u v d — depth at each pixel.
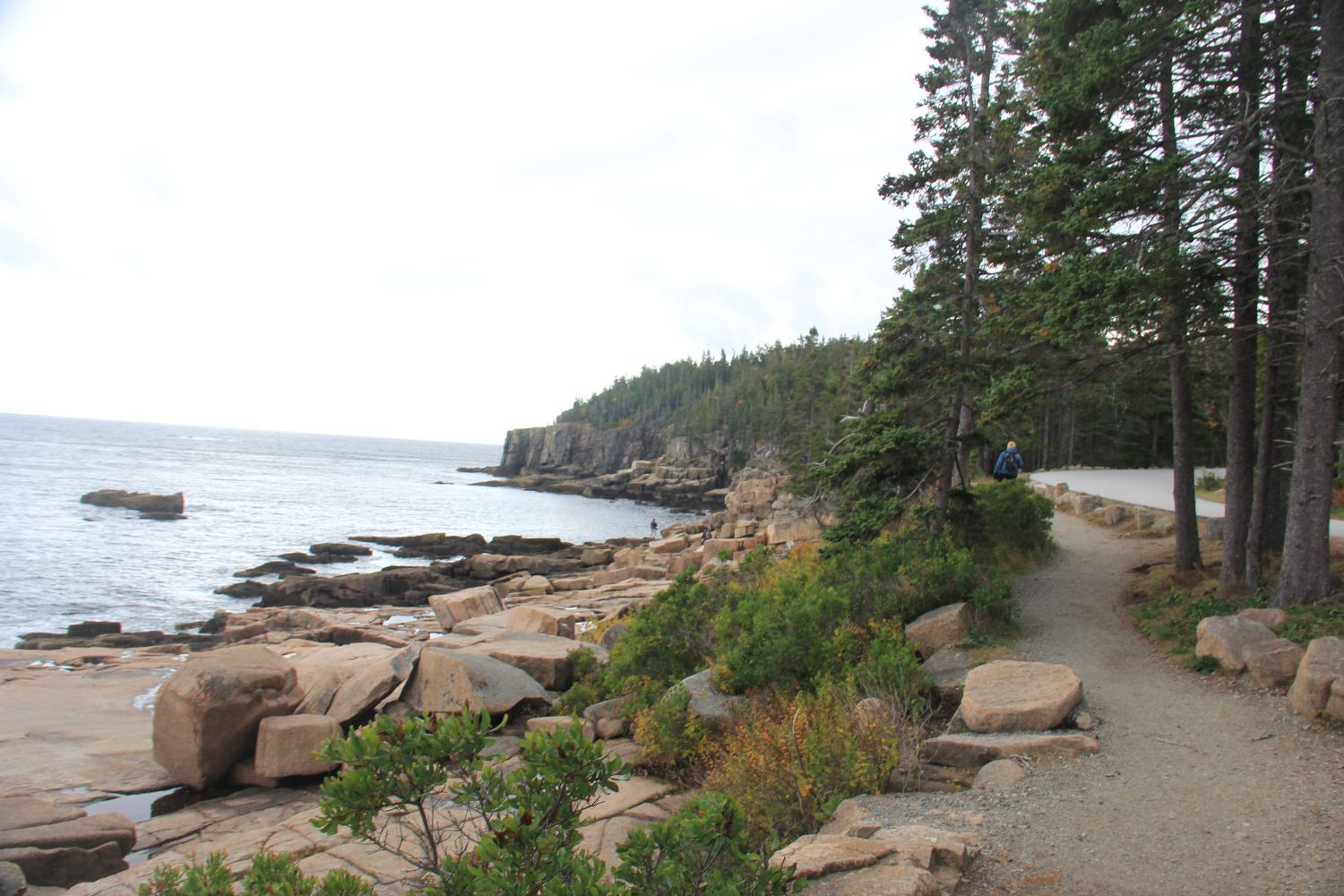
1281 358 13.49
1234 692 9.49
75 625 25.36
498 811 3.86
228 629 25.28
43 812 9.09
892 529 17.20
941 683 10.34
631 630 13.84
